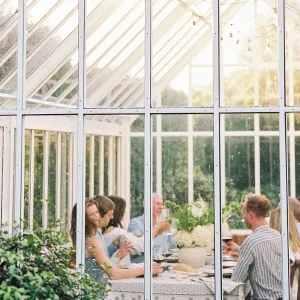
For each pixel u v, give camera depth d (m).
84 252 5.87
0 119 6.42
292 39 5.62
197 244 5.96
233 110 5.73
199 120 5.96
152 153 6.12
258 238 5.93
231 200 6.02
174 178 6.11
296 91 5.61
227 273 5.93
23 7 5.86
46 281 4.75
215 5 5.74
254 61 5.70
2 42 5.88
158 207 6.14
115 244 6.14
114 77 5.88
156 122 6.05
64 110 5.88
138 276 6.08
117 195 6.23
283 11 5.62
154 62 5.86
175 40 5.82
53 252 5.03
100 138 6.17
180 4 5.81
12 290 4.48
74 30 5.89
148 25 5.82
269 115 5.86
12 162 6.48
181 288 5.86
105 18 5.88
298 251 5.91
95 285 5.02
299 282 5.88
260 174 5.97
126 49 5.87
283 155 5.59
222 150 6.01
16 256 4.60
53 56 5.89
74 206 6.32
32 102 5.90
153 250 6.04
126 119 6.18
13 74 5.91
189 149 6.06
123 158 6.24
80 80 5.86
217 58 5.74
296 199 5.98
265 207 5.96
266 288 5.88
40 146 6.09
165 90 5.84
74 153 6.11
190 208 6.06
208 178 6.08
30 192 6.12
